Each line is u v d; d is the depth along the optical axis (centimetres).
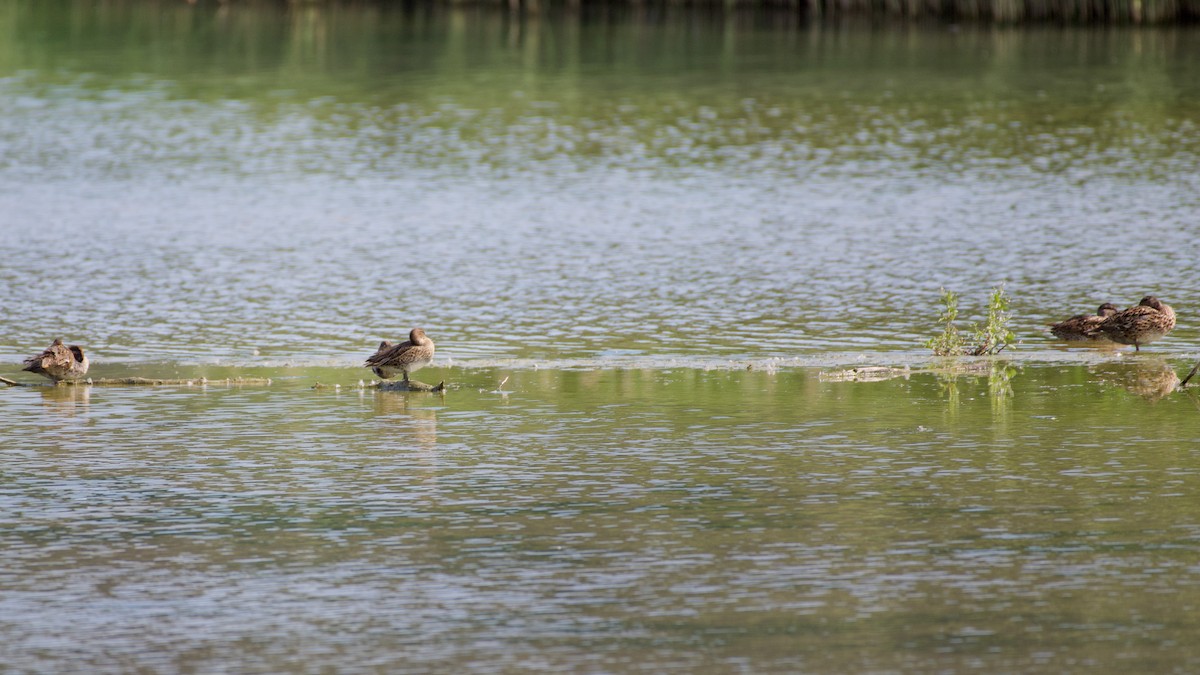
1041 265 4541
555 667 1762
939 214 5347
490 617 1911
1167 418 2870
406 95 8275
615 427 2852
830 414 2934
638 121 7425
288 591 2003
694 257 4734
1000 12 10931
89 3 12950
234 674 1755
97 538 2216
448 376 3325
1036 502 2342
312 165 6462
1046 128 7031
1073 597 1950
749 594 1975
